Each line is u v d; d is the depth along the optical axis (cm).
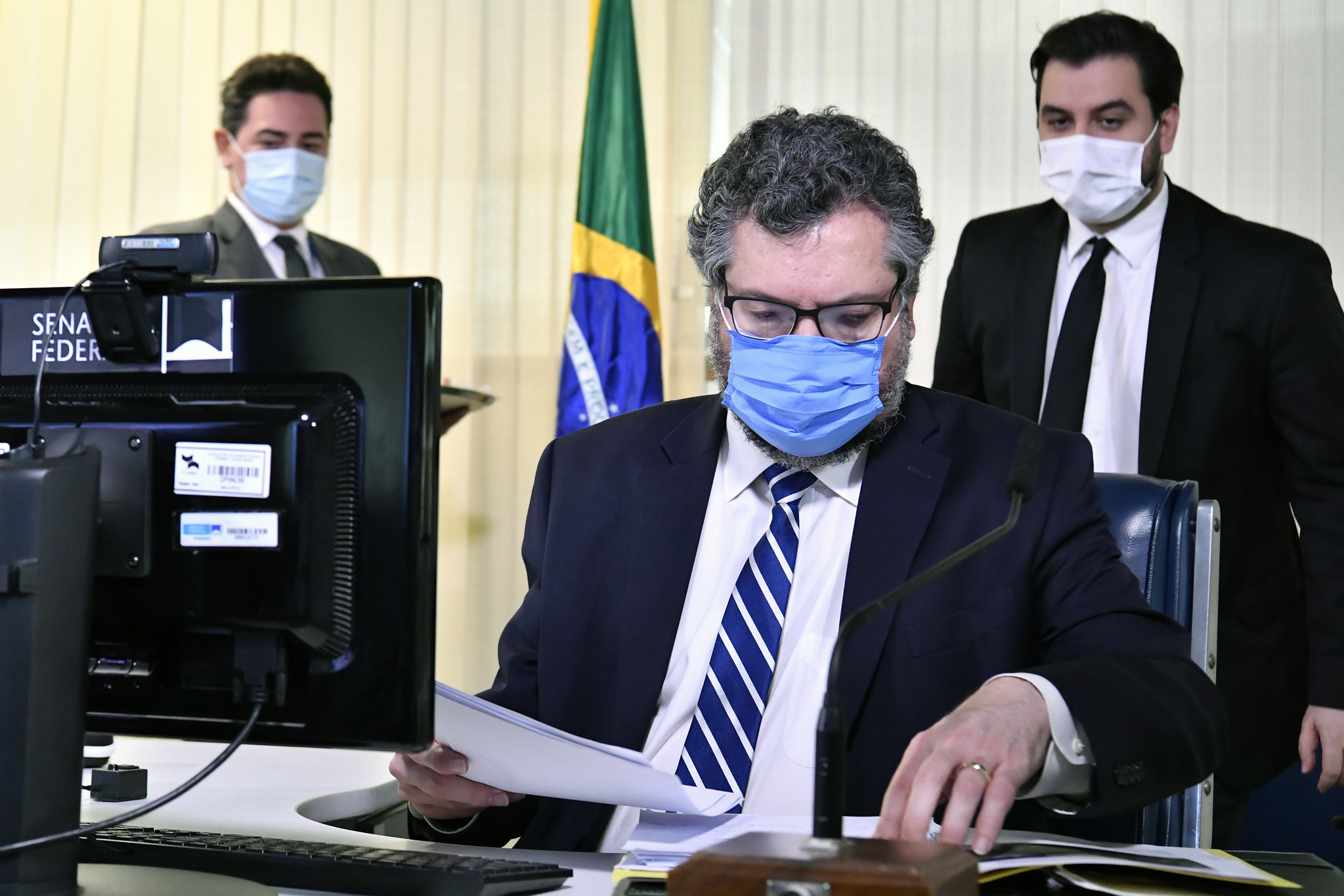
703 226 123
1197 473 202
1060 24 227
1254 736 198
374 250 347
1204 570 125
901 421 125
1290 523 209
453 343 342
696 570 122
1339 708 189
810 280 114
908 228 117
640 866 79
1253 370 202
